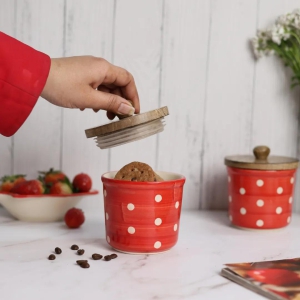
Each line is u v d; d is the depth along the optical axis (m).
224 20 1.30
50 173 1.22
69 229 1.11
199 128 1.33
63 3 1.26
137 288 0.75
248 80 1.32
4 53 0.85
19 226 1.13
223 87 1.32
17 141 1.29
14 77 0.85
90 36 1.28
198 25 1.30
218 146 1.34
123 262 0.88
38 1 1.26
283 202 1.10
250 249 0.97
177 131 1.32
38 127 1.29
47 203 1.14
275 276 0.77
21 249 0.95
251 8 1.30
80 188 1.21
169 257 0.91
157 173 1.06
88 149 1.31
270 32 1.26
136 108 1.07
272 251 0.96
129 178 0.93
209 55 1.31
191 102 1.32
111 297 0.71
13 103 0.87
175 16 1.29
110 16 1.28
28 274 0.80
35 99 0.88
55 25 1.27
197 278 0.80
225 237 1.06
